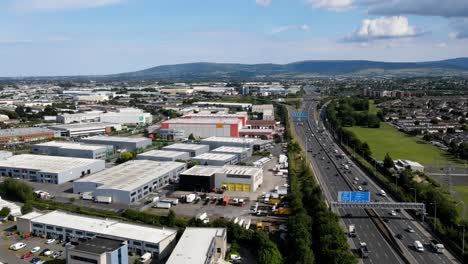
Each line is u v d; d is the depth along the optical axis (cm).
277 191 10838
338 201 9131
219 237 7069
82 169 12938
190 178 11275
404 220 9050
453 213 8725
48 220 8169
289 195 10256
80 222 8075
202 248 6638
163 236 7394
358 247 7612
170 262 6153
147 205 9919
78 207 9706
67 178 12375
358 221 8975
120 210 9538
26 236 8025
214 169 11994
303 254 6425
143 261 6856
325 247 6775
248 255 7244
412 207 9025
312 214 8512
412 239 8006
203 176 11162
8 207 9194
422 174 12800
